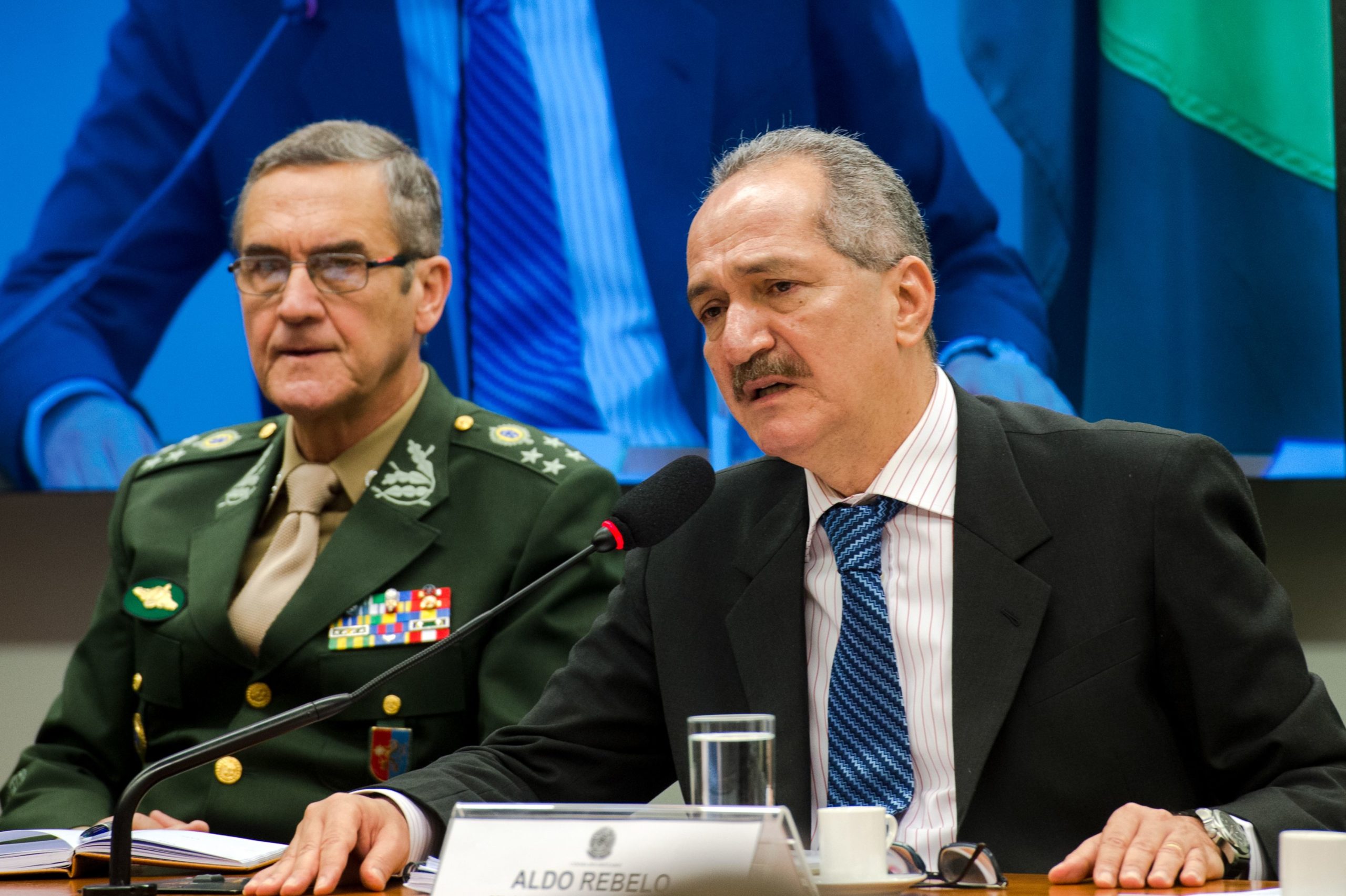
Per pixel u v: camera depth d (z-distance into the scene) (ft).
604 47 28.66
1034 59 27.17
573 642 20.75
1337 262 25.82
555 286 28.40
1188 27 26.66
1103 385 26.61
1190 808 14.78
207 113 29.30
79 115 29.48
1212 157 26.45
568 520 21.56
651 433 27.94
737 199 15.89
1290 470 25.81
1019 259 27.02
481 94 28.84
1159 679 15.08
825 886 10.59
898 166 27.45
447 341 28.45
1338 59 26.02
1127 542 15.15
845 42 27.84
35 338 29.09
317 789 20.40
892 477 16.12
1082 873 12.16
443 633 20.80
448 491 22.00
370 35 29.01
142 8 29.48
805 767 15.47
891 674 15.58
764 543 16.76
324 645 20.86
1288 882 9.92
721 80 28.25
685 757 16.33
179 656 21.39
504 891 10.47
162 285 29.17
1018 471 15.98
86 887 13.12
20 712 29.68
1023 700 14.88
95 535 29.86
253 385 28.99
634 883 10.14
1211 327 26.30
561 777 16.84
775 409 15.78
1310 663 26.27
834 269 15.60
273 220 21.85
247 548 22.13
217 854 14.80
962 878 11.84
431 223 23.12
